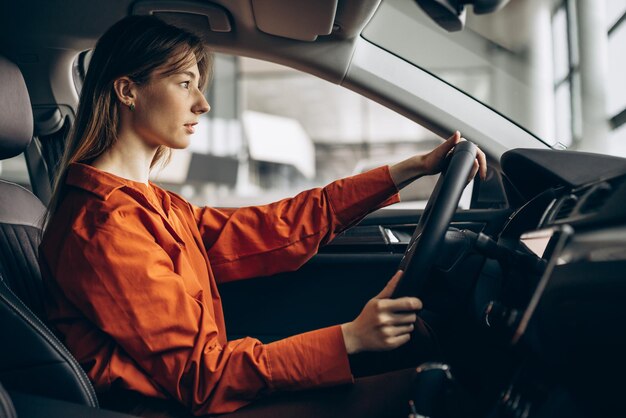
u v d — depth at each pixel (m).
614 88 4.18
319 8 1.42
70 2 1.48
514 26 5.87
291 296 1.64
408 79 1.59
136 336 0.83
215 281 1.20
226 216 1.24
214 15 1.51
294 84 19.39
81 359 0.88
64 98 1.69
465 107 1.59
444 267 0.90
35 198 1.34
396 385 0.86
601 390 0.76
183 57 1.04
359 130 21.16
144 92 1.04
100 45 1.07
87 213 0.91
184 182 14.93
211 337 0.86
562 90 4.57
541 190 1.03
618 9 4.21
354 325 0.82
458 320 0.91
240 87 16.81
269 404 0.85
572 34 4.47
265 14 1.48
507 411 0.74
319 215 1.20
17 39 1.57
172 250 0.93
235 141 16.38
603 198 0.77
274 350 0.83
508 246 0.97
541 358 0.76
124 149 1.06
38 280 1.19
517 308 0.82
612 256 0.71
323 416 0.84
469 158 0.90
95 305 0.84
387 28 1.58
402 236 1.68
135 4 1.49
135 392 0.88
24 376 0.83
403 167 1.18
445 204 0.85
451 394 0.74
